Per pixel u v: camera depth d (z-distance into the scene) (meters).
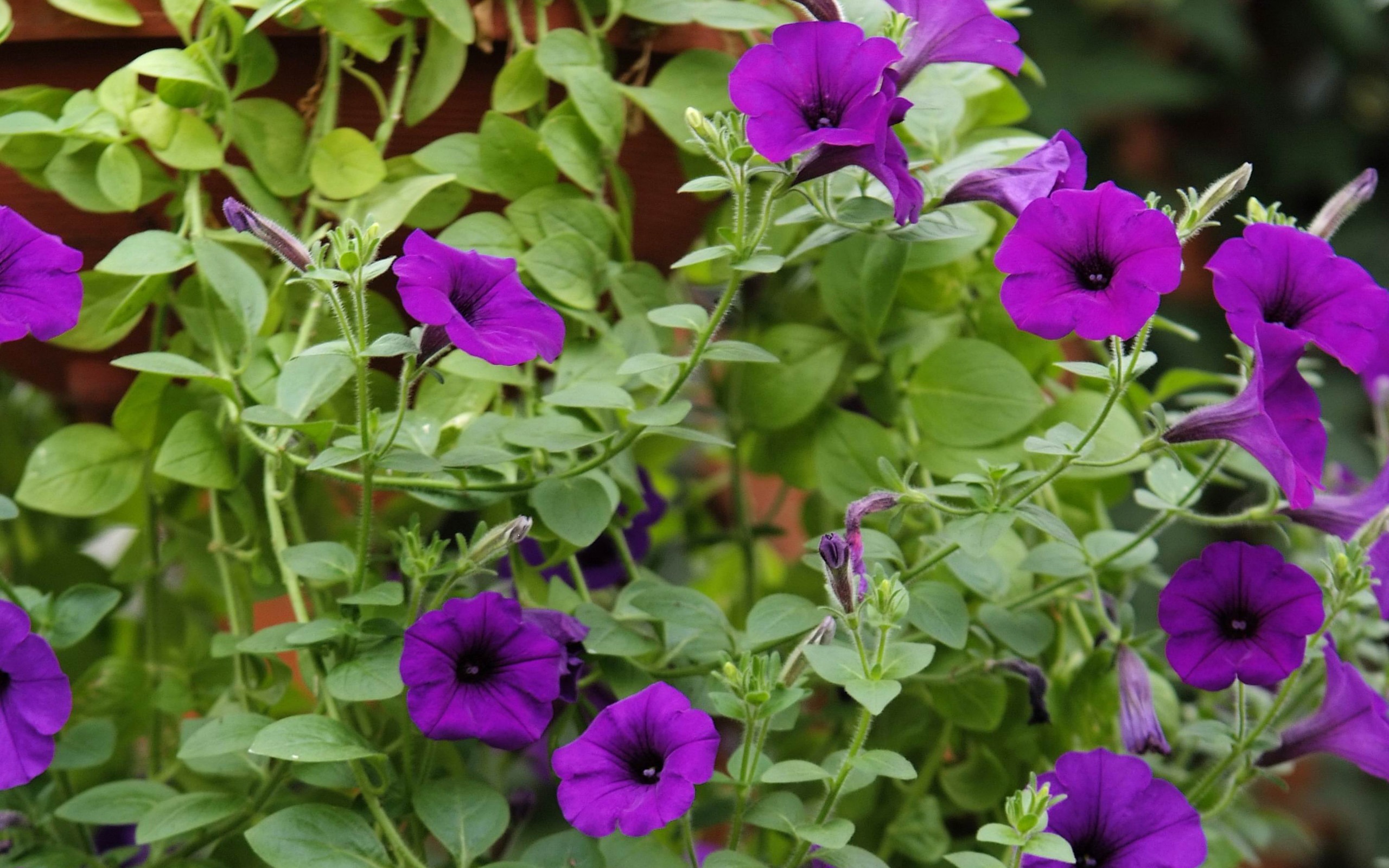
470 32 1.51
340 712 1.49
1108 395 1.43
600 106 1.53
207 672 1.63
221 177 1.55
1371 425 2.80
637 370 1.47
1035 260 1.41
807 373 1.60
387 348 1.41
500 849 1.60
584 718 1.54
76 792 1.63
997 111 1.67
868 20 1.55
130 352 1.61
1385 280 2.95
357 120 1.55
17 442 1.74
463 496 1.50
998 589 1.53
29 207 1.54
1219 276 1.42
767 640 1.47
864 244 1.58
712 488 1.85
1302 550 1.69
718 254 1.45
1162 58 3.05
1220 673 1.45
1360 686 1.45
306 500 1.62
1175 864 1.42
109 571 1.69
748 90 1.42
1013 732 1.59
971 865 1.40
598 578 1.61
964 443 1.57
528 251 1.53
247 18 1.53
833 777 1.42
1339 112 3.08
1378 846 2.65
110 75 1.51
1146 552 1.53
